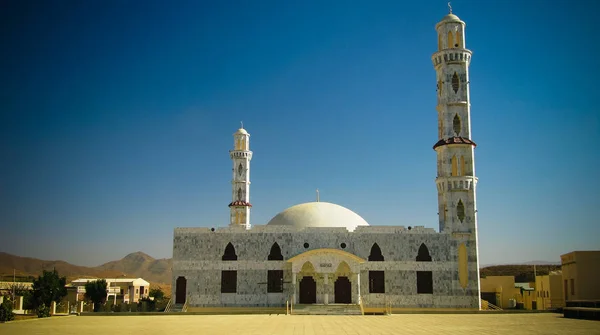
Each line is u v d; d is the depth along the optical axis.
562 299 93.81
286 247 81.50
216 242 81.94
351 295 78.44
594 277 80.94
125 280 142.88
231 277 81.12
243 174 109.56
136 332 46.41
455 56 82.56
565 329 47.53
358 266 78.38
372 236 81.38
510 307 104.12
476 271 79.31
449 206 80.44
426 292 79.69
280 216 90.31
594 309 60.22
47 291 100.00
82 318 66.12
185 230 82.38
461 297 79.00
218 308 79.94
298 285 80.44
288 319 63.22
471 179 80.06
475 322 56.84
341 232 81.69
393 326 51.72
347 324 54.59
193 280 80.88
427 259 80.44
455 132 82.31
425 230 81.12
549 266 179.88
